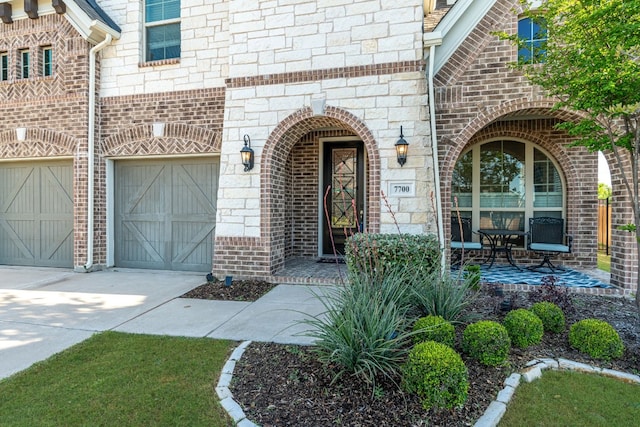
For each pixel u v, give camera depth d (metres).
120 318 4.93
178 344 4.00
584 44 3.95
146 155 8.09
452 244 7.53
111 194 8.48
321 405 2.78
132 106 8.12
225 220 7.08
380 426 2.55
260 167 6.95
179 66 7.88
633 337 4.05
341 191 9.20
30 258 8.76
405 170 6.35
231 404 2.80
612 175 6.15
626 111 3.94
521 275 7.09
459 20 6.66
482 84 6.62
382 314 3.44
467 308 4.70
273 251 7.04
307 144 9.23
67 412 2.75
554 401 2.94
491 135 8.25
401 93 6.39
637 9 3.38
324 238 9.30
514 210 8.47
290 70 6.86
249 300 5.76
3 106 8.58
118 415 2.72
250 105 7.02
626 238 5.88
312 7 6.77
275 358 3.59
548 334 4.11
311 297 5.86
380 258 5.39
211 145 7.68
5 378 3.26
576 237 7.91
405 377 2.84
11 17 8.41
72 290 6.45
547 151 8.20
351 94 6.59
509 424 2.66
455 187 8.72
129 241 8.49
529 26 6.67
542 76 4.63
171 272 8.05
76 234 8.10
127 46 8.15
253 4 7.04
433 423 2.59
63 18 8.12
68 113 8.14
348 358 3.06
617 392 3.07
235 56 7.11
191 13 7.83
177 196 8.20
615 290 5.86
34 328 4.54
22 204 8.77
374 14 6.52
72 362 3.58
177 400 2.90
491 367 3.33
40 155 8.35
